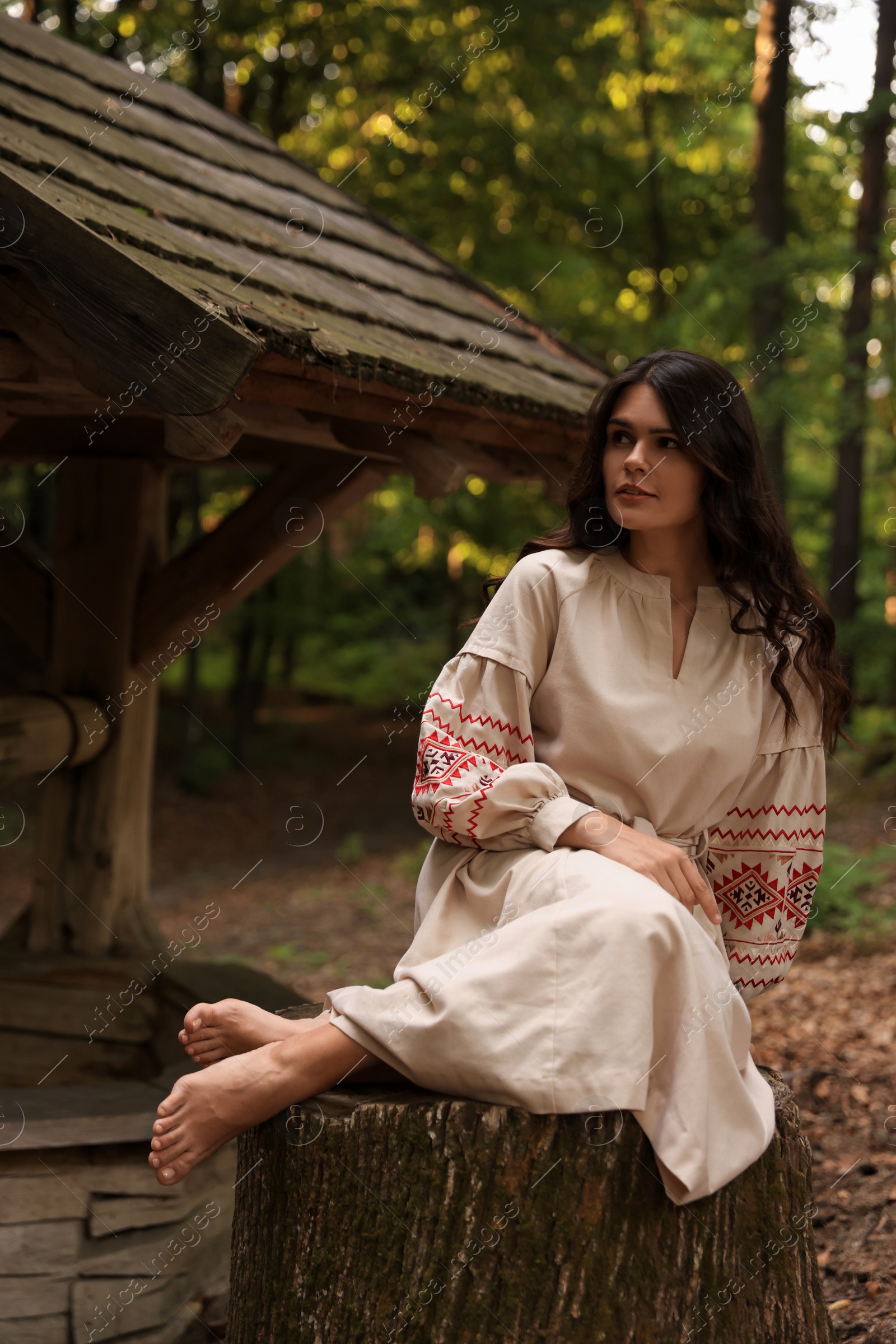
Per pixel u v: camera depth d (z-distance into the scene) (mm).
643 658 2271
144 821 4602
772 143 10445
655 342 10953
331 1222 2021
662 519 2234
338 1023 2072
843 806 9078
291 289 3029
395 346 3113
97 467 4293
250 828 13289
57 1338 3076
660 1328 1981
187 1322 3266
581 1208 1945
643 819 2287
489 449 4160
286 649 23875
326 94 12859
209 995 4078
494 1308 1944
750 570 2305
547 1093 1897
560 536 2406
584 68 12523
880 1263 2934
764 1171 2127
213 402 2133
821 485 15164
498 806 2131
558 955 1977
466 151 12242
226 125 5355
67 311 2201
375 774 16688
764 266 9938
